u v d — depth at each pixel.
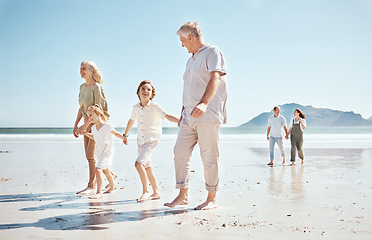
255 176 6.47
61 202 3.95
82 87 5.10
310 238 2.47
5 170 7.07
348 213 3.32
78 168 7.53
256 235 2.55
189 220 3.02
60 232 2.62
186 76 3.55
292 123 8.88
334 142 21.09
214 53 3.26
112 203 3.91
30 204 3.82
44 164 8.29
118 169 7.60
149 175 4.25
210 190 3.52
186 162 3.52
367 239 2.45
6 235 2.54
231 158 10.69
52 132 54.06
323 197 4.25
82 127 4.64
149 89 4.38
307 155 11.66
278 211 3.41
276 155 11.91
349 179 5.99
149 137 4.33
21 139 23.02
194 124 3.38
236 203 3.85
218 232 2.63
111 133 4.68
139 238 2.47
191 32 3.40
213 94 3.04
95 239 2.44
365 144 18.69
